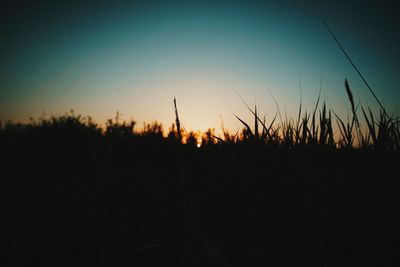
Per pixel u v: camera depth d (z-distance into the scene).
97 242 0.65
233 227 0.63
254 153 0.72
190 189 0.70
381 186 0.62
